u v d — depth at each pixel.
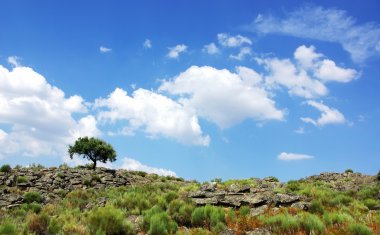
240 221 17.20
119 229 16.59
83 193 32.69
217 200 22.14
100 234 15.71
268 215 18.33
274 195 22.41
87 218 18.78
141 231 17.38
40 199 30.05
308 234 15.34
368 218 17.50
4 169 40.25
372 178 35.81
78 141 50.59
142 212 20.59
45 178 39.41
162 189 32.69
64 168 46.31
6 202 28.19
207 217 18.25
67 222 18.52
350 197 23.30
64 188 37.66
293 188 28.44
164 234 16.41
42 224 17.34
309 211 19.78
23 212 23.53
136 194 26.88
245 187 25.03
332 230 15.26
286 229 15.64
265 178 37.12
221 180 34.59
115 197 27.30
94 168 49.19
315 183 33.81
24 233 16.41
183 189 29.59
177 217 18.78
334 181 38.19
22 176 38.69
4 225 16.47
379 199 24.38
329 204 21.45
